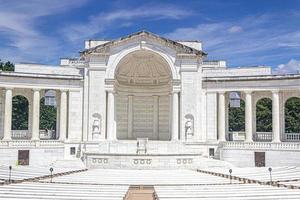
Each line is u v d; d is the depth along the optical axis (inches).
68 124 1852.9
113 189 940.0
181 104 1861.5
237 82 1834.4
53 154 1752.0
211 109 1870.1
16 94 1883.6
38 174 1291.8
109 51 1859.0
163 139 2037.4
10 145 1670.8
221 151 1781.5
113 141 1781.5
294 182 1158.3
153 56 1915.6
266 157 1689.2
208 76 1915.6
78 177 1234.6
